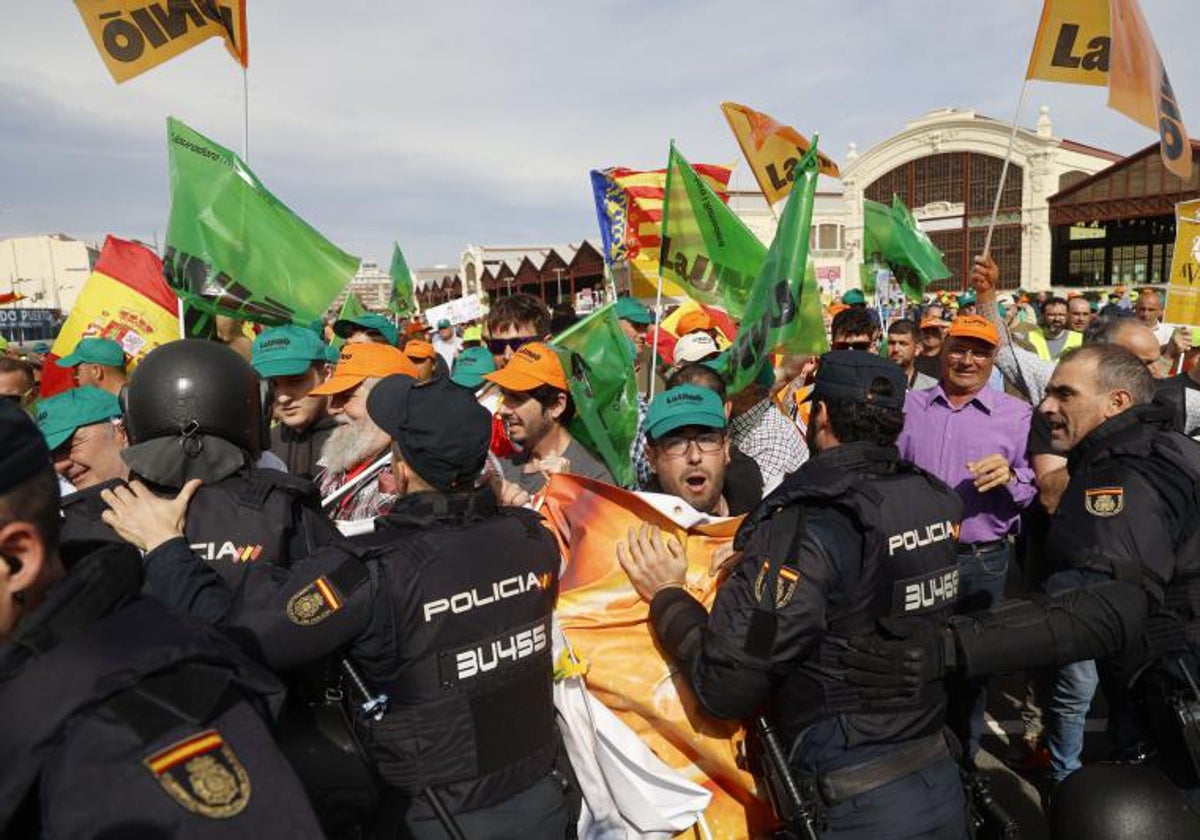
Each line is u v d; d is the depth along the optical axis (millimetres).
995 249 44344
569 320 7219
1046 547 2383
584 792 2494
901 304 16781
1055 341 9227
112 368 4789
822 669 2096
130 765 1021
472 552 2002
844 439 2354
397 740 1905
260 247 4312
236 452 2252
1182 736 2102
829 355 2430
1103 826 2096
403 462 2107
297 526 2307
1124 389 2371
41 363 7449
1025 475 3932
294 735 1793
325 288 4434
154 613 1219
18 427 1120
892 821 2002
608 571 2580
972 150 43781
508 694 2010
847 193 47750
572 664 2393
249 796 1071
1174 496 2178
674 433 2771
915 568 2148
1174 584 2184
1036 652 2020
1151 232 41094
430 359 6055
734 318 4539
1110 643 2039
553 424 3918
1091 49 4668
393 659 1906
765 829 2416
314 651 1806
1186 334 6617
